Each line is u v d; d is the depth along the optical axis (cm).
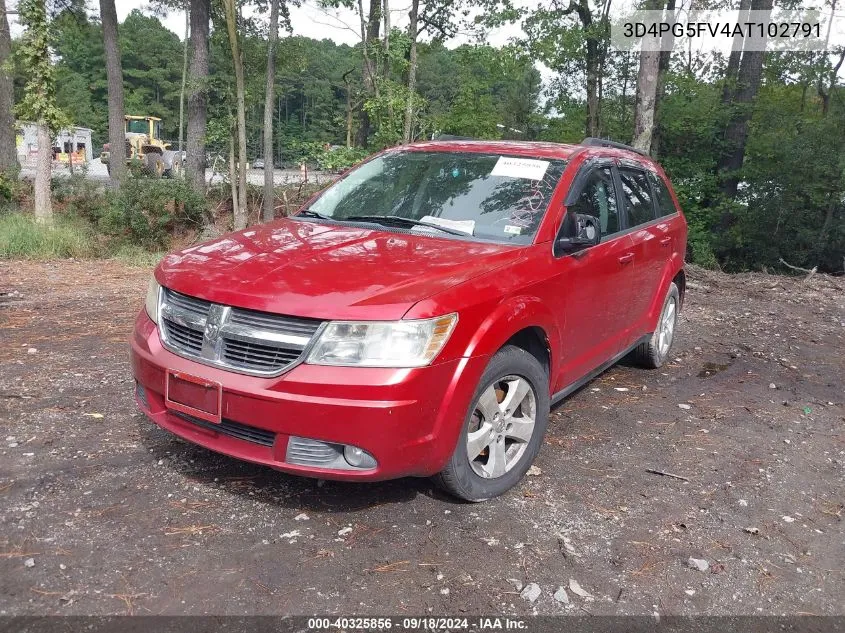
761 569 318
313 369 296
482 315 329
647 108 1361
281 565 294
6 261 1159
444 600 278
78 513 325
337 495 356
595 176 471
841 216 2170
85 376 516
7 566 282
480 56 1297
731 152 2130
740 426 496
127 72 8550
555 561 311
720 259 2253
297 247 363
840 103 2189
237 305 311
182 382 321
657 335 602
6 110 2062
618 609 281
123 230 1681
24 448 389
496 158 457
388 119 1252
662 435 470
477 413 350
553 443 445
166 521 323
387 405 295
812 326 857
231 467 380
